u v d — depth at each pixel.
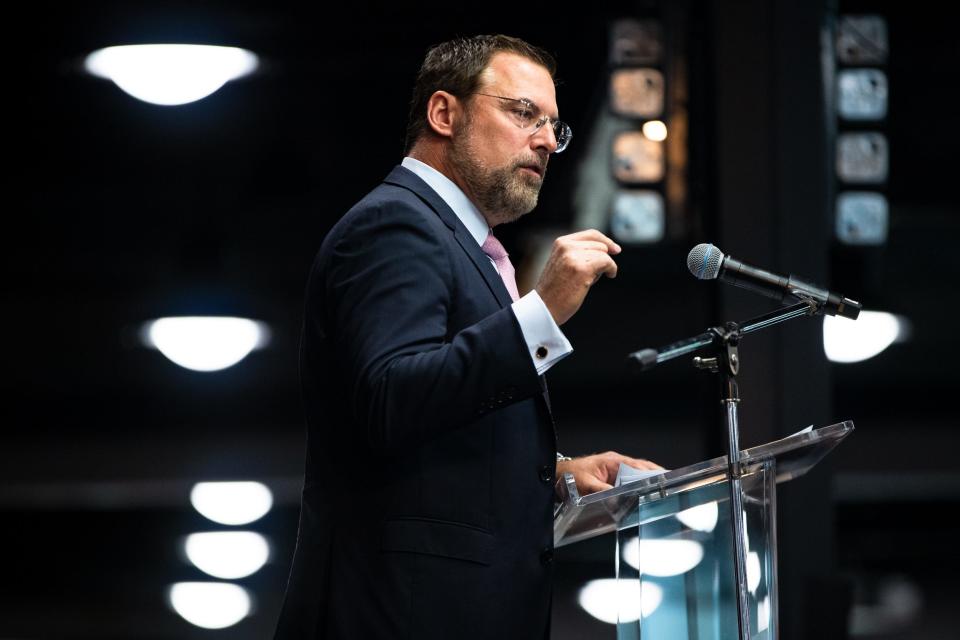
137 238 22.44
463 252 5.19
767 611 5.26
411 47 15.13
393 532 5.02
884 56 13.41
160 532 26.66
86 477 24.42
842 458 24.61
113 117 17.42
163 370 24.52
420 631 4.94
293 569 5.39
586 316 24.25
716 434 12.70
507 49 5.54
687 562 5.22
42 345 24.11
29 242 22.52
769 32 12.51
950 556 26.03
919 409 25.02
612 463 5.86
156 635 26.31
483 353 4.73
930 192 20.02
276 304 22.86
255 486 24.45
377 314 4.89
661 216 14.03
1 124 17.64
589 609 24.20
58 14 13.55
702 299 13.45
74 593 26.58
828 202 13.09
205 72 13.24
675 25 14.01
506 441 5.13
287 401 24.77
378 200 5.16
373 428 4.77
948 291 23.73
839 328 19.08
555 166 16.03
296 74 16.12
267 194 19.06
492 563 5.02
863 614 25.69
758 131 12.45
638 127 14.08
